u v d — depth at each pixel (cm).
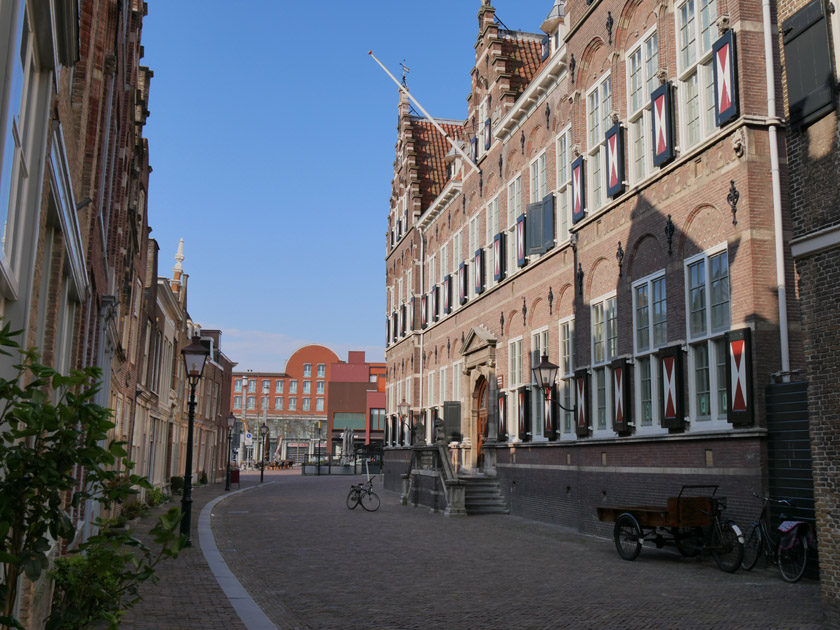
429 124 3991
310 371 11088
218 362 4831
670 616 873
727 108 1327
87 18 828
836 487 825
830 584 824
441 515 2314
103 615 459
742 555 1160
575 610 916
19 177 455
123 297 1764
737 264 1298
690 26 1492
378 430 7875
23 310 484
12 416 356
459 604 959
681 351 1436
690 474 1381
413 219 3647
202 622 823
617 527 1373
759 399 1231
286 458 10550
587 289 1862
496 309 2559
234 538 1698
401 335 3800
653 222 1569
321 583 1116
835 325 841
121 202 1642
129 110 1664
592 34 1878
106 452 376
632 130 1698
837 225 834
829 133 869
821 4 878
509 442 2361
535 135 2330
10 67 357
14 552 362
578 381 1853
